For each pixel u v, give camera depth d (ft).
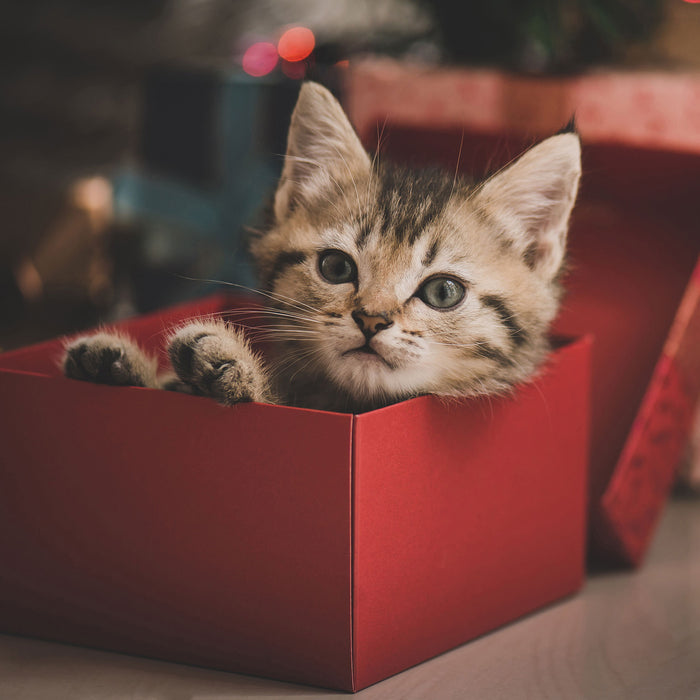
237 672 1.73
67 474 1.76
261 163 2.41
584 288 2.17
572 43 2.44
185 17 3.59
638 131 2.22
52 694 1.69
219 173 2.47
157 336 1.98
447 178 1.88
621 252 2.18
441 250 1.79
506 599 1.84
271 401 1.79
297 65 2.50
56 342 1.90
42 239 2.49
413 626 1.74
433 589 1.75
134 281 2.47
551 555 1.88
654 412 2.01
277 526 1.69
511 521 1.83
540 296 1.84
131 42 3.58
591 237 2.20
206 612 1.73
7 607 1.80
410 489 1.71
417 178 1.87
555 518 1.88
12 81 3.52
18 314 2.51
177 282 2.44
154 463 1.73
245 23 3.51
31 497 1.77
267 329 1.86
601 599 1.92
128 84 3.49
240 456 1.69
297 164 1.87
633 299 2.15
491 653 1.78
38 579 1.79
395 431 1.69
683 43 2.40
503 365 1.82
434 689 1.71
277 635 1.71
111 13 3.67
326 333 1.78
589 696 1.71
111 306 2.49
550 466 1.86
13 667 1.74
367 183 1.85
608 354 2.13
